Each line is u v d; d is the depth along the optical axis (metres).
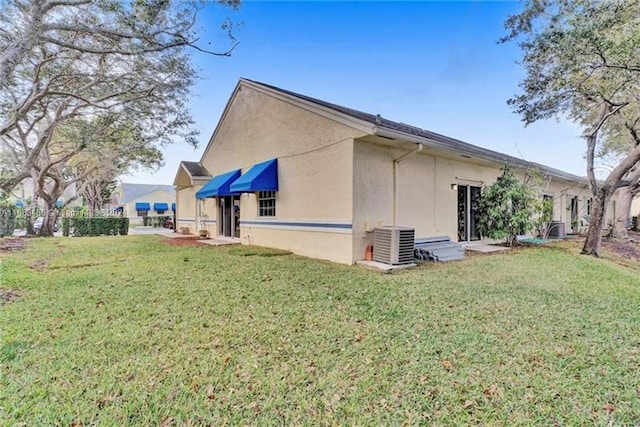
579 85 11.04
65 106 15.82
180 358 3.95
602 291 7.18
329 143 10.72
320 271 8.89
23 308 5.69
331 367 3.76
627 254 15.75
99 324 4.98
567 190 23.25
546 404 3.12
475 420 2.90
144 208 53.03
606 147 25.42
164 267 9.48
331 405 3.09
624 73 10.15
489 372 3.66
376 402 3.14
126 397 3.19
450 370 3.70
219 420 2.89
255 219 14.99
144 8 9.05
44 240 17.89
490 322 5.17
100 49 10.46
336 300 6.26
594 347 4.30
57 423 2.83
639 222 31.38
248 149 15.49
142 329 4.80
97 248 14.11
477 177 15.04
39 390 3.26
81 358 3.91
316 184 11.30
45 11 8.20
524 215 13.88
